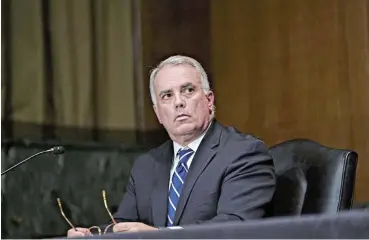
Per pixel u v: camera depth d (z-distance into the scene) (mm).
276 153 4730
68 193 7633
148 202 4691
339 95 8289
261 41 8977
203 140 4449
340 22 8289
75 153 7754
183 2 9062
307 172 4406
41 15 8062
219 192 4195
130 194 4902
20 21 7902
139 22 8766
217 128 4539
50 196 7496
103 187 7848
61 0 8219
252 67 9039
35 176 7426
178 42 9016
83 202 7703
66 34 8250
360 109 8094
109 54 8586
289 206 4398
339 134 8258
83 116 8336
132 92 8664
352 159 4250
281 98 8797
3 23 7758
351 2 8195
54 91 8141
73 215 7609
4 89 7707
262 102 8953
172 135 4543
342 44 8273
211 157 4328
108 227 4129
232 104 9211
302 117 8602
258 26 9000
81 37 8367
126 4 8703
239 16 9156
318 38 8500
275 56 8852
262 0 8969
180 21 9039
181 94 4465
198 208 4176
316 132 8469
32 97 7938
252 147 4277
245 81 9086
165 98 4520
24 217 7324
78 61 8352
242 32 9133
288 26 8750
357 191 7887
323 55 8453
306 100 8570
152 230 2391
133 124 8633
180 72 4488
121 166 7980
